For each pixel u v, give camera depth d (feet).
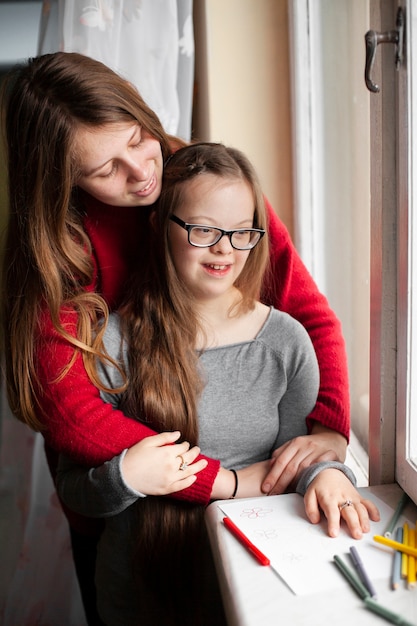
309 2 4.37
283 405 3.40
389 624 2.10
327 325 3.64
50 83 2.99
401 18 2.55
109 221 3.48
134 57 4.21
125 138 2.96
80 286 3.30
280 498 2.88
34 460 5.52
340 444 3.28
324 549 2.50
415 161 2.62
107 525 3.45
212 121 4.67
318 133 4.56
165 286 3.19
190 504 3.17
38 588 5.37
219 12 4.53
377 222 2.84
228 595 2.30
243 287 3.33
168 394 3.11
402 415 2.84
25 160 3.14
